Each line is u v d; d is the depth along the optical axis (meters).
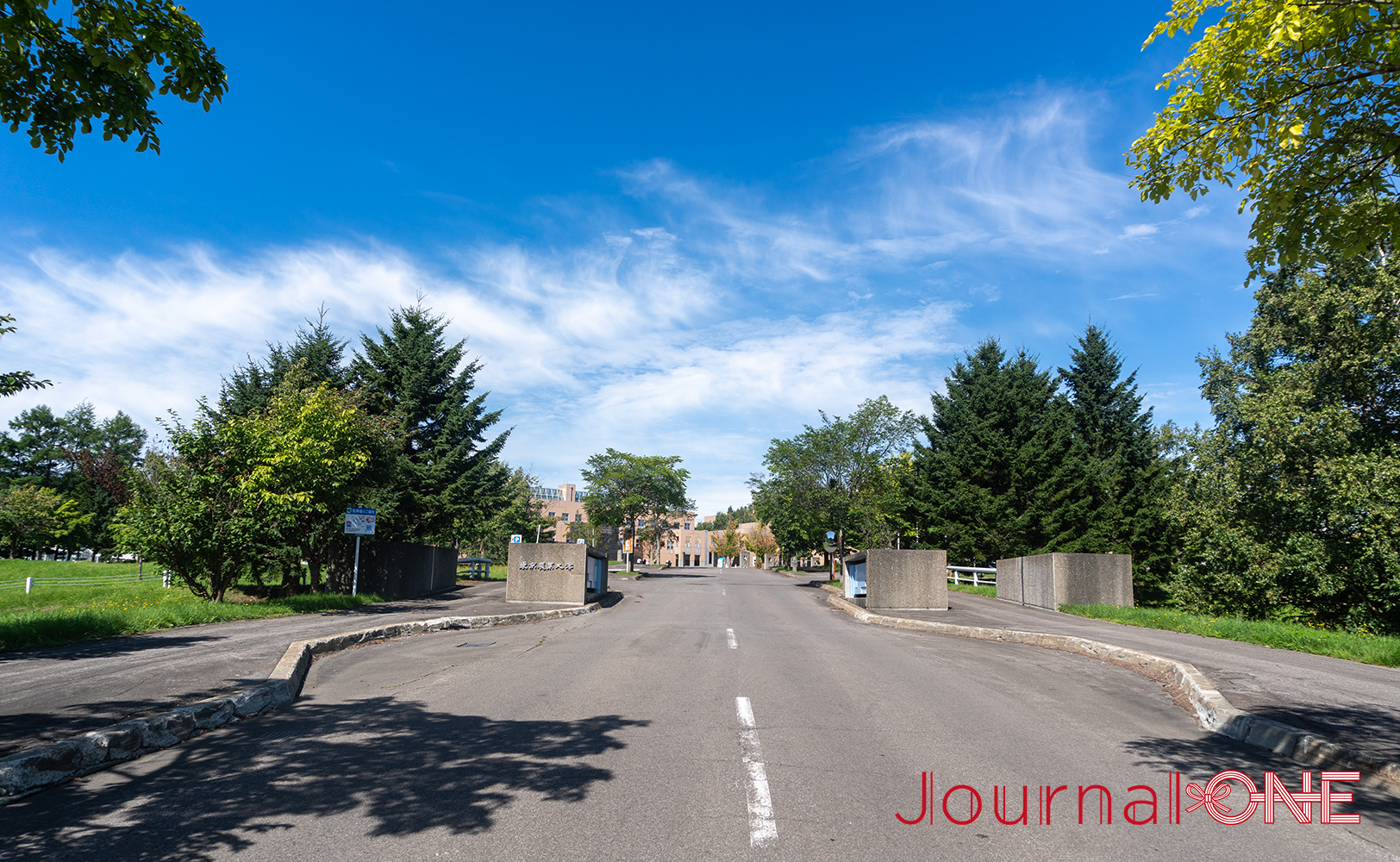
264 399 27.23
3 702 6.81
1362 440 22.25
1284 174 5.85
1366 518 19.44
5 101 5.68
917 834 4.20
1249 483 22.36
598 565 26.09
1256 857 4.02
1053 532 36.69
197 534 16.94
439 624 14.97
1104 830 4.34
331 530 20.78
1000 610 21.23
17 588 27.94
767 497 36.38
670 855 3.85
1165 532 35.78
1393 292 20.50
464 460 29.48
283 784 4.98
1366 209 5.73
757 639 13.77
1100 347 42.00
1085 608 19.33
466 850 3.91
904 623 17.61
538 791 4.84
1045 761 5.71
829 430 34.16
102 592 25.97
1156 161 6.34
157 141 6.19
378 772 5.23
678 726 6.65
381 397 28.53
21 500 41.41
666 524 58.56
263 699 7.32
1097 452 40.88
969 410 40.31
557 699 7.77
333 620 14.80
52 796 4.78
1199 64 5.77
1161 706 8.06
